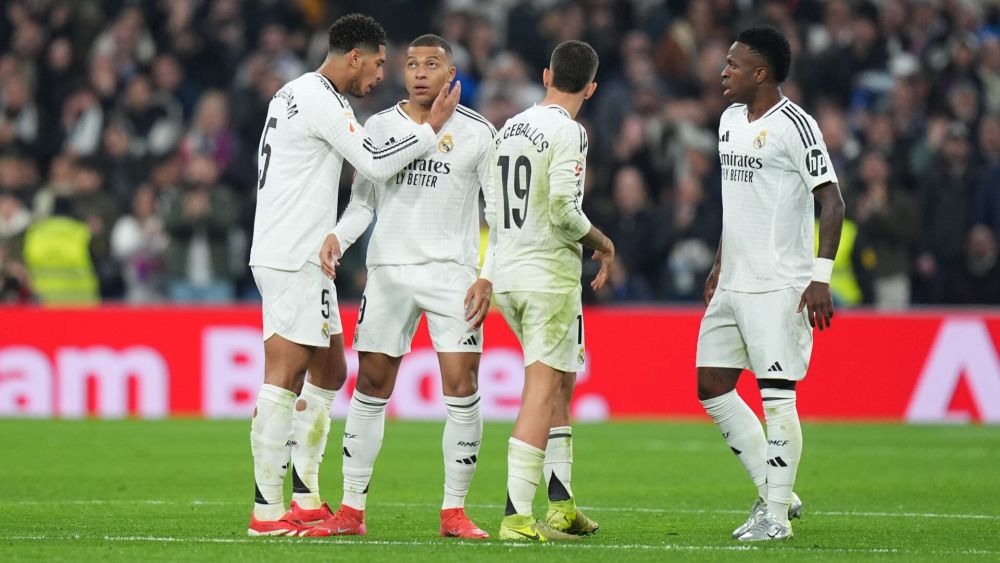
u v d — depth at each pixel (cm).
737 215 2475
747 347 2484
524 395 2420
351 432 2480
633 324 5150
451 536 2447
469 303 2431
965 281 5641
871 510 2983
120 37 6981
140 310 5234
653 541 2427
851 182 5703
